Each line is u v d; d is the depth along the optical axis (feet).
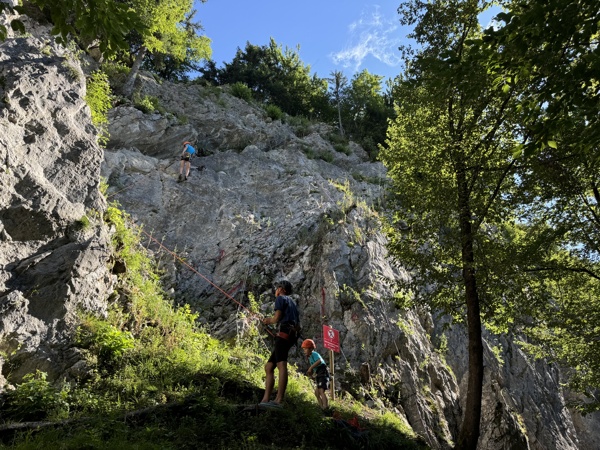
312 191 68.85
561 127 22.35
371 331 47.85
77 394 23.97
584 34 19.85
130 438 19.81
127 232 40.93
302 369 43.98
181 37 91.91
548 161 34.42
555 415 67.92
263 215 62.85
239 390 28.12
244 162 76.23
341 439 25.48
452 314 38.75
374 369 46.29
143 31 19.26
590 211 40.24
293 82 140.46
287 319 25.89
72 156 35.42
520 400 62.49
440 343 57.62
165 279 49.21
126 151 67.05
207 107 90.58
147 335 32.35
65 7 18.29
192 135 75.82
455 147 35.91
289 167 79.66
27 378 24.17
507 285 36.32
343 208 59.57
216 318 47.67
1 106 32.04
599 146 24.32
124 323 31.96
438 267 40.19
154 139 72.08
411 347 51.26
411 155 38.34
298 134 101.50
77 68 41.83
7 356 24.58
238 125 88.58
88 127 38.50
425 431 44.78
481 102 35.50
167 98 88.53
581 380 50.49
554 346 51.57
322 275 50.98
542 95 21.35
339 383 43.16
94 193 35.42
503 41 21.26
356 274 52.26
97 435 18.99
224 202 63.21
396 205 41.11
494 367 60.90
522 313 37.55
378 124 131.03
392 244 39.50
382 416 38.52
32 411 21.70
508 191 37.52
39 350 25.66
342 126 128.88
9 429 19.56
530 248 36.37
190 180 64.85
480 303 36.88
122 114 71.67
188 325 37.88
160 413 22.59
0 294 25.99
